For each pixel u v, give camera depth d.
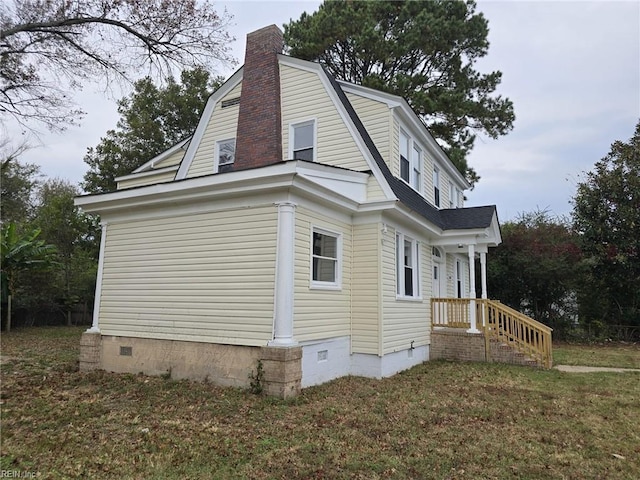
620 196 18.00
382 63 19.61
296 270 7.50
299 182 7.30
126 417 5.71
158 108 26.05
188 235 8.35
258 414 5.89
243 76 11.57
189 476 3.96
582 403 7.05
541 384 8.58
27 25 9.89
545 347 10.71
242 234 7.72
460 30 19.09
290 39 20.66
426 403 6.82
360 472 4.12
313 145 10.56
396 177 10.79
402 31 19.61
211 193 7.92
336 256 8.97
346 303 9.15
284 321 7.00
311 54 19.86
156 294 8.56
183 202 8.41
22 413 5.82
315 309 7.98
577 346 16.38
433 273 13.52
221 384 7.47
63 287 21.00
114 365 8.84
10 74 10.39
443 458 4.52
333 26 19.17
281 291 7.09
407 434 5.26
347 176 9.02
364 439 5.03
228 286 7.71
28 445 4.64
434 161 14.66
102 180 24.83
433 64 20.14
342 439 5.01
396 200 8.95
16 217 28.97
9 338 15.70
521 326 11.35
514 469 4.28
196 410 6.05
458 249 14.30
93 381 7.93
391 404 6.70
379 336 8.97
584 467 4.39
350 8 19.09
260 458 4.39
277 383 6.76
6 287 17.78
